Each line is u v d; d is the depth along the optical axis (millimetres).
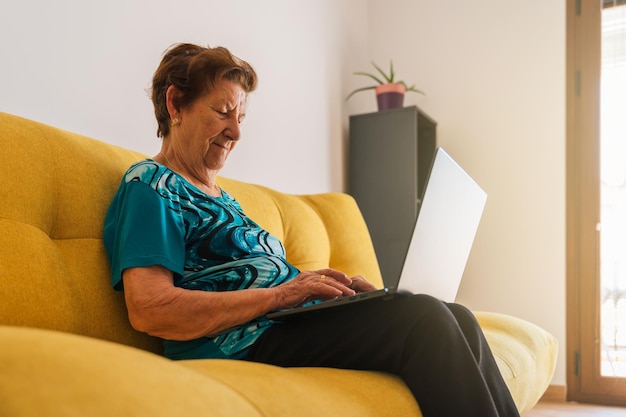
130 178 1040
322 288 1007
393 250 2877
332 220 2070
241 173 2186
